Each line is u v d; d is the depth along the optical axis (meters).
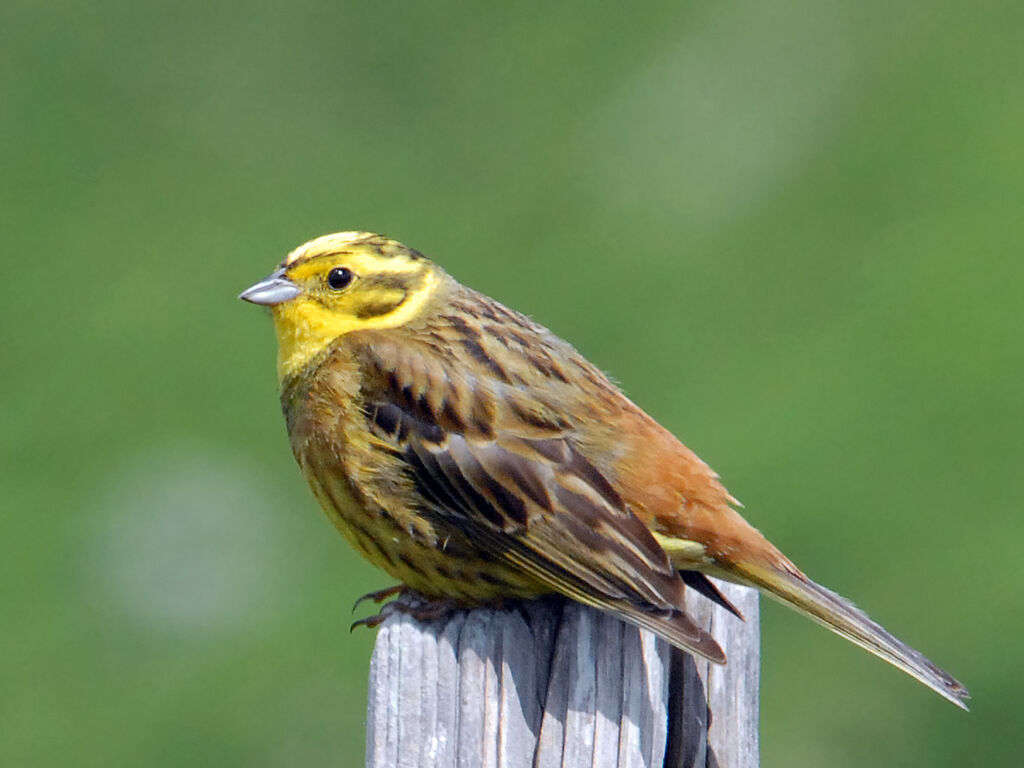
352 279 8.74
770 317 16.56
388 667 6.94
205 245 17.91
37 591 15.11
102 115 19.05
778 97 18.30
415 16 19.59
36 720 14.12
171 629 14.82
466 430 8.23
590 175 18.02
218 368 16.88
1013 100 17.83
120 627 14.82
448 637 6.95
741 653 7.50
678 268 17.06
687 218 17.56
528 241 17.52
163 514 15.62
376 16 19.55
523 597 8.37
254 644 14.60
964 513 14.73
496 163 18.31
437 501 8.26
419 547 8.34
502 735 6.93
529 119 18.61
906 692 13.82
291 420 8.79
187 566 15.23
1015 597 14.13
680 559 8.06
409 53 19.31
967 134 17.61
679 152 18.06
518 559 8.09
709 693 7.41
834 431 15.40
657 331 16.56
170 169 18.59
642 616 7.15
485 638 6.95
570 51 19.12
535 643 7.06
